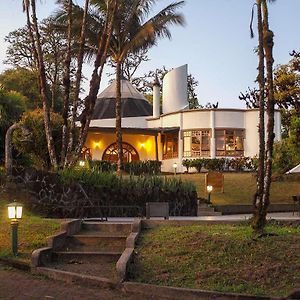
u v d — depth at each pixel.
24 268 9.16
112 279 8.21
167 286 7.77
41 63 19.00
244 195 26.02
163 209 14.34
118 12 26.23
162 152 40.22
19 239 10.65
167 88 43.78
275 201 25.64
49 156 18.97
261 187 9.72
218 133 37.22
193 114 37.88
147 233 10.52
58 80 44.91
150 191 18.12
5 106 21.50
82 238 10.61
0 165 19.86
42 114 19.81
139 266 8.66
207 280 7.99
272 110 9.86
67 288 8.05
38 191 15.52
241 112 37.53
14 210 9.91
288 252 8.70
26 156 19.38
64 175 16.30
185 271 8.35
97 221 12.92
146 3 27.17
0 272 8.97
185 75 44.03
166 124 39.97
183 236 9.83
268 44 9.98
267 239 9.30
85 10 20.22
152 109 44.91
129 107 42.66
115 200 17.16
